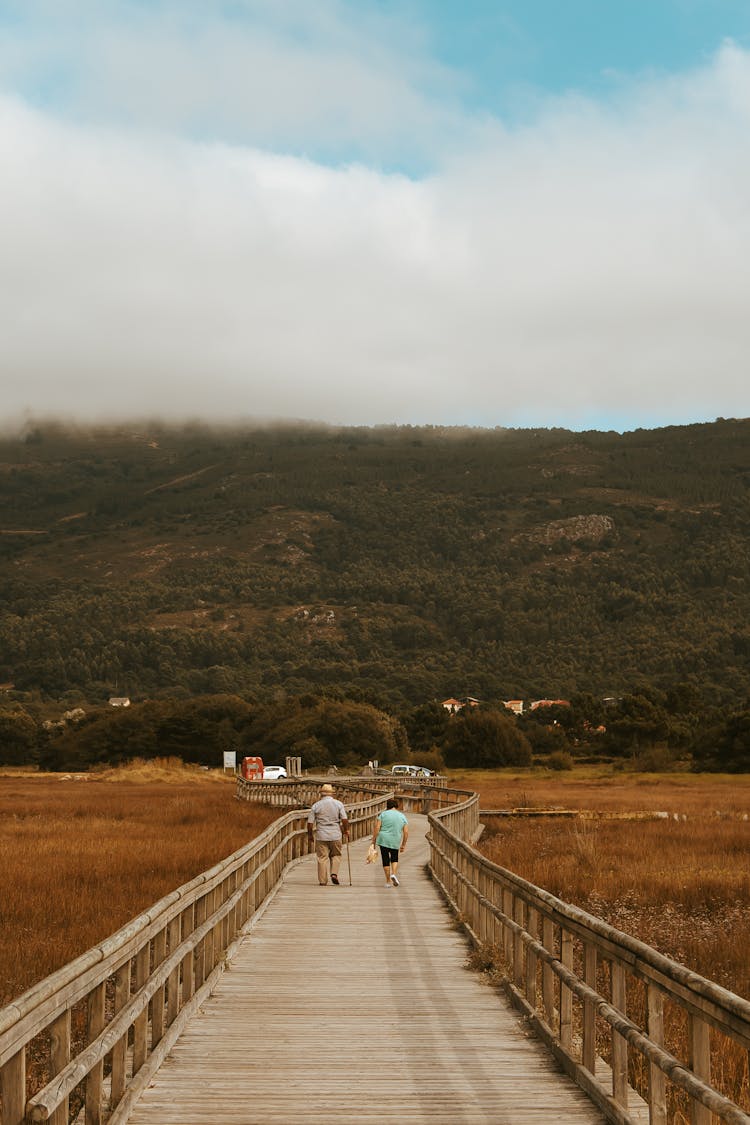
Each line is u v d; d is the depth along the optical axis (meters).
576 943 15.45
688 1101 7.85
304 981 12.18
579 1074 8.24
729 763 103.38
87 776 90.62
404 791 57.28
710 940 15.10
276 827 20.94
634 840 31.20
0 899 17.34
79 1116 7.36
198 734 114.12
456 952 14.12
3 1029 5.11
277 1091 8.05
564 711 147.25
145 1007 8.20
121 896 17.81
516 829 39.00
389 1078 8.41
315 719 111.00
